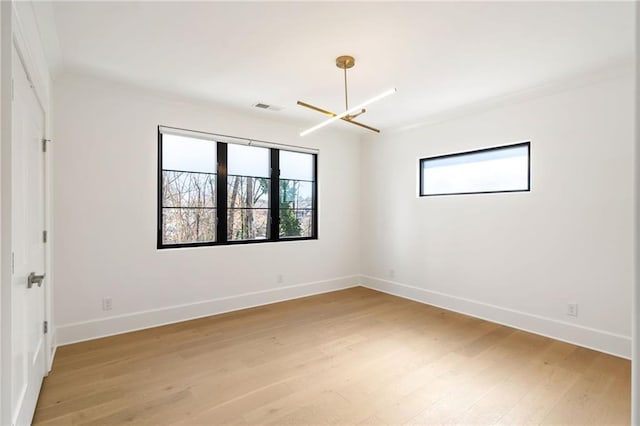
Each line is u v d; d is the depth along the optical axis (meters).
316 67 2.75
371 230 5.10
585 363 2.60
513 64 2.67
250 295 4.09
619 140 2.73
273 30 2.20
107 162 3.14
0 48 1.26
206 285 3.75
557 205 3.08
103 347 2.85
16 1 1.43
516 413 1.96
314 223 4.81
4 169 1.29
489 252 3.62
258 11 1.99
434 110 3.83
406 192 4.55
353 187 5.21
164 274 3.47
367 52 2.49
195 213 3.77
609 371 2.46
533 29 2.16
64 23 2.10
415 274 4.43
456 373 2.43
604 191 2.81
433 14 2.01
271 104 3.67
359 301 4.37
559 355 2.74
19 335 1.59
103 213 3.12
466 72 2.82
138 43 2.38
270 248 4.28
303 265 4.61
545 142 3.16
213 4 1.92
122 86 3.16
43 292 2.30
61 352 2.74
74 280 2.97
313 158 4.83
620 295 2.73
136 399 2.08
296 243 4.54
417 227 4.40
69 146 2.94
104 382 2.28
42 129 2.29
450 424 1.86
